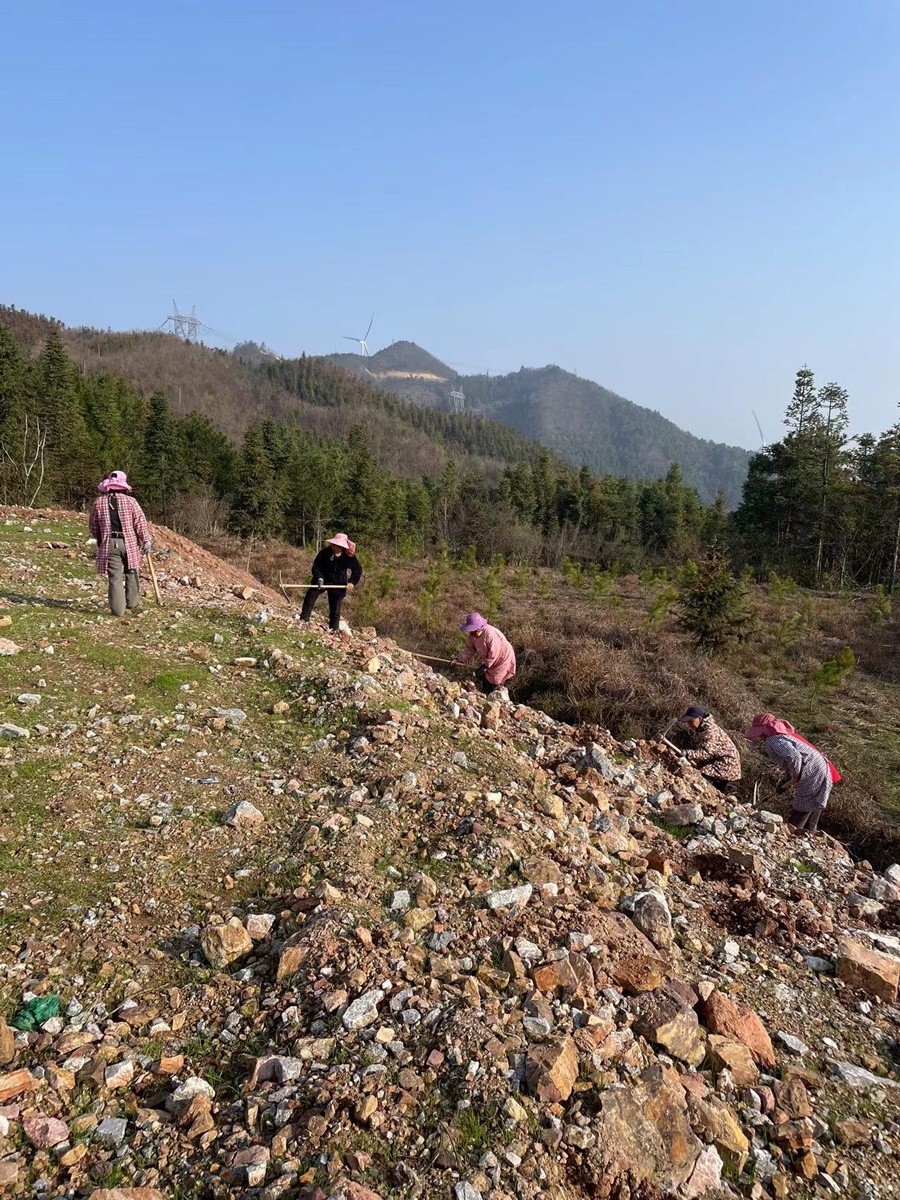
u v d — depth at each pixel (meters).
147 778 5.23
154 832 4.57
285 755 5.83
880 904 5.47
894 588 34.72
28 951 3.47
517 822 4.97
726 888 5.25
